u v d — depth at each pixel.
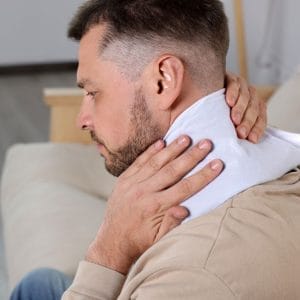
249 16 3.39
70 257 1.46
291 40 3.27
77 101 2.01
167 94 0.82
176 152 0.84
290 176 0.87
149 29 0.81
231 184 0.81
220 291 0.73
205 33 0.83
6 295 2.05
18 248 1.59
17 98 3.86
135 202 0.86
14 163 2.02
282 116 1.73
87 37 0.85
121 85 0.83
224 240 0.75
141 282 0.77
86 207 1.68
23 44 4.28
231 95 0.89
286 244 0.77
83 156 1.97
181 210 0.82
